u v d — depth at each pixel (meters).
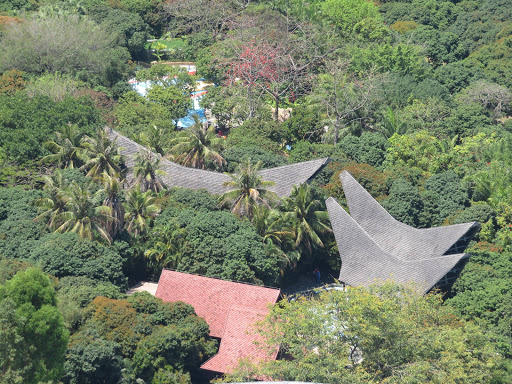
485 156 103.44
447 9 177.88
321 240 80.06
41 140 92.81
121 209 77.31
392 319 53.22
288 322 56.44
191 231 75.12
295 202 78.06
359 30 157.88
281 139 112.81
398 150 101.38
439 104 122.69
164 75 139.12
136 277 78.31
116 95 132.50
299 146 99.94
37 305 49.69
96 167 86.31
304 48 136.25
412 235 75.56
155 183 85.56
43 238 72.31
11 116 96.00
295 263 77.94
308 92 132.00
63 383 53.84
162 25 172.12
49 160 89.00
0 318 46.19
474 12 175.88
